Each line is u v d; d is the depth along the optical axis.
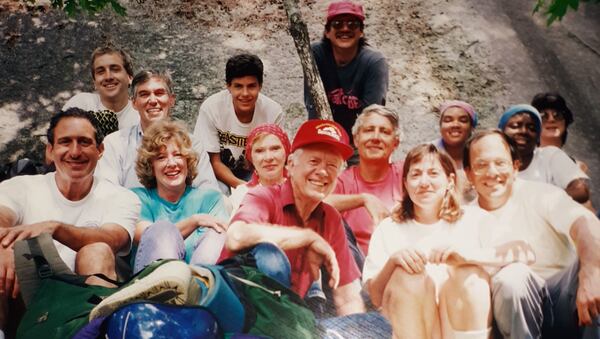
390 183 2.43
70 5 2.81
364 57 2.55
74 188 2.30
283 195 2.38
